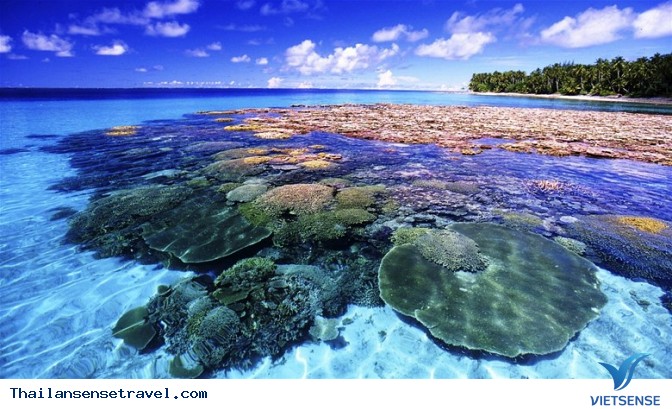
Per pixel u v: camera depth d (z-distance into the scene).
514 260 7.21
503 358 5.01
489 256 7.37
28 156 16.86
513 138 23.27
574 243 8.10
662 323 5.58
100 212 9.80
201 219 9.34
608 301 6.05
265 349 5.20
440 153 18.16
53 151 18.11
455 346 5.20
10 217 9.56
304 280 6.73
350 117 37.41
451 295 6.16
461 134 24.61
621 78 95.38
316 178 13.30
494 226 8.90
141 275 6.92
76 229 8.84
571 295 6.16
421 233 8.37
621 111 51.06
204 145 19.88
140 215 9.59
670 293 6.34
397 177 13.55
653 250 7.80
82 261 7.43
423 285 6.43
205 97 95.94
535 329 5.42
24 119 33.75
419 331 5.48
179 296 6.27
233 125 29.61
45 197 11.15
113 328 5.57
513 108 55.28
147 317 5.78
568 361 4.94
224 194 11.23
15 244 8.10
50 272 7.04
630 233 8.62
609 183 12.97
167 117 36.91
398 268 6.95
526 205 10.65
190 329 5.50
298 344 5.29
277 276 6.85
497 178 13.52
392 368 4.94
